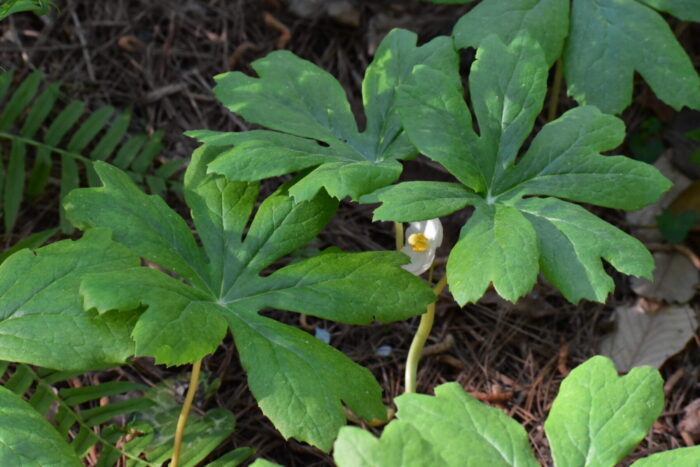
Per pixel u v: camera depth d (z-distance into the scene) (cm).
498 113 171
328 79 180
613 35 184
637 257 162
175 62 214
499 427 154
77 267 161
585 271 162
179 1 218
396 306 165
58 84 205
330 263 168
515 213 165
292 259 198
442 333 195
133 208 167
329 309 165
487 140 170
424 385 191
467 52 212
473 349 194
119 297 157
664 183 168
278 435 184
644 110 213
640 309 198
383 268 167
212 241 169
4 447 153
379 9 219
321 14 218
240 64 215
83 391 177
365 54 217
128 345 159
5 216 192
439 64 179
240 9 219
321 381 160
